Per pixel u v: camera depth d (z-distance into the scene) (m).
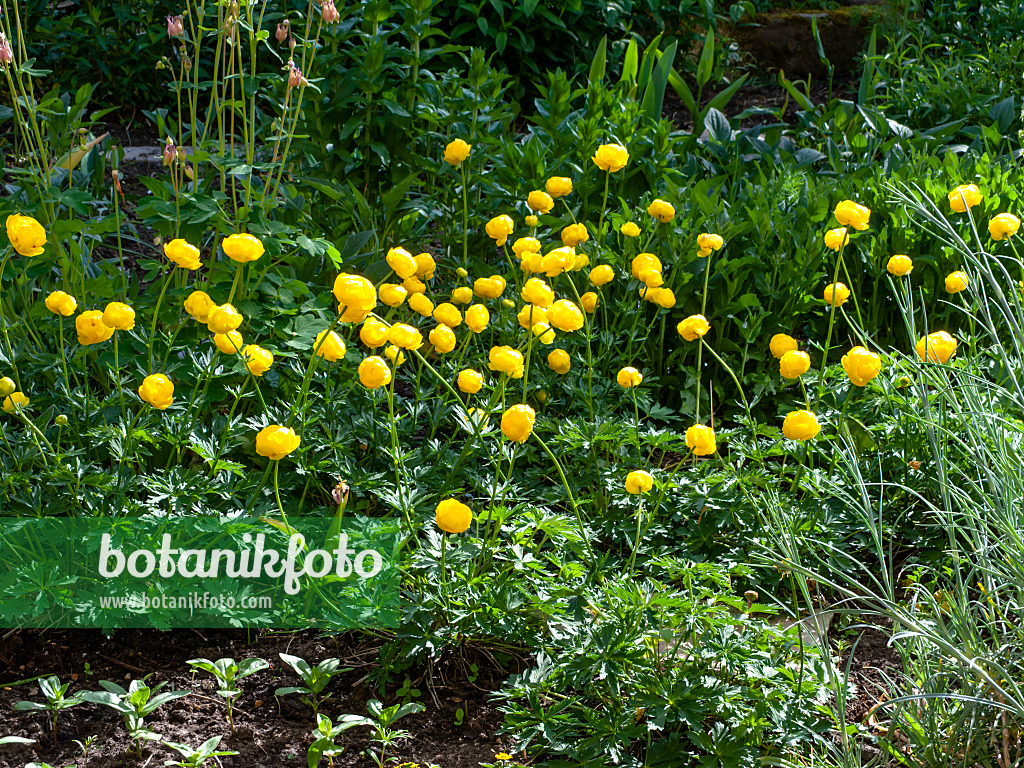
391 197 3.21
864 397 2.48
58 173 2.98
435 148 3.54
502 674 1.93
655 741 1.71
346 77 3.29
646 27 7.04
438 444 2.23
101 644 1.97
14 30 5.52
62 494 1.91
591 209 3.27
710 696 1.65
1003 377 2.38
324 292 2.49
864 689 1.90
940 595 2.05
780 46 7.46
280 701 1.86
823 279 3.06
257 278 2.40
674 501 2.20
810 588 2.17
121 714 1.80
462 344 2.71
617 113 3.58
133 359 2.16
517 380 2.55
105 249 3.65
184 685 1.88
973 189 2.37
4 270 2.29
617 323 2.89
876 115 4.32
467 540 1.91
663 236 2.88
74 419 2.09
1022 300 2.49
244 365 2.09
